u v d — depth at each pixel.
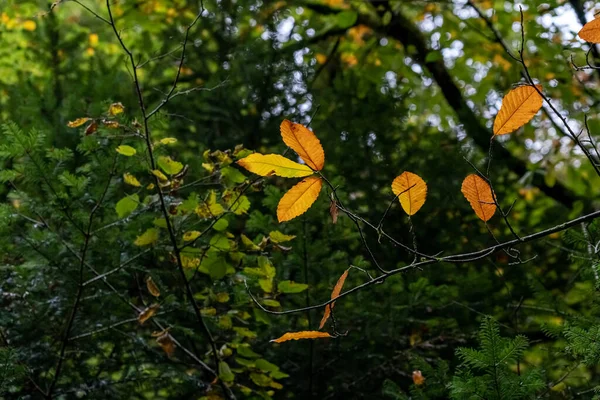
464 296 3.85
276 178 4.24
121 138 3.10
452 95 6.87
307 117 4.73
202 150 4.45
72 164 3.91
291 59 4.93
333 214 1.56
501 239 4.46
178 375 3.13
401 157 4.59
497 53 6.17
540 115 6.06
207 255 2.91
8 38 7.16
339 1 7.04
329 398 3.64
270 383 3.01
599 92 5.84
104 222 3.18
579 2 5.22
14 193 3.05
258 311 2.91
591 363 2.04
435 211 4.40
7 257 3.29
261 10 5.27
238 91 4.80
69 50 5.11
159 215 3.29
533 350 3.55
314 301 3.48
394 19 6.91
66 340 2.96
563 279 4.23
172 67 5.46
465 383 2.11
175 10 5.87
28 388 3.17
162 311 3.25
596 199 5.55
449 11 6.83
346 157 4.48
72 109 3.98
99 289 3.10
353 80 5.08
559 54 5.48
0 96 5.23
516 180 5.49
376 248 4.24
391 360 3.54
